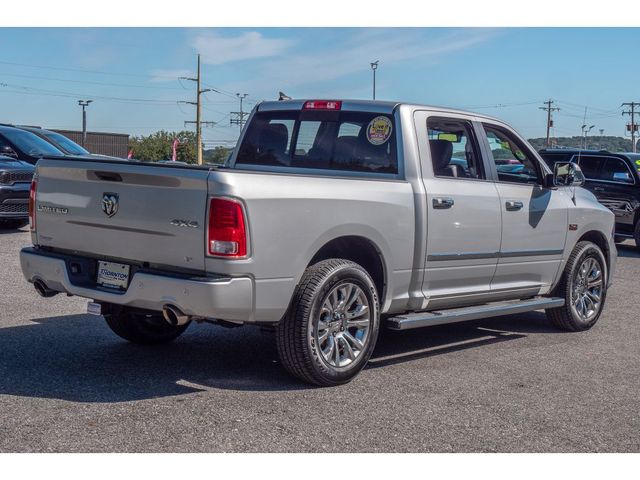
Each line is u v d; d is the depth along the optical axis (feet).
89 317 24.58
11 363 19.01
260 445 14.19
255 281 16.21
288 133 22.29
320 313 17.44
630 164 52.21
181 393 17.07
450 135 21.38
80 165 17.56
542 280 24.17
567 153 54.39
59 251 18.61
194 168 16.12
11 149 50.65
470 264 21.31
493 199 21.75
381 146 20.39
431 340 23.52
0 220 47.11
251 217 15.99
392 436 14.93
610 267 26.96
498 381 19.10
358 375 19.10
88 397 16.57
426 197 19.79
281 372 19.07
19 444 13.82
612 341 24.34
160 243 16.51
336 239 18.25
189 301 15.93
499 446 14.66
